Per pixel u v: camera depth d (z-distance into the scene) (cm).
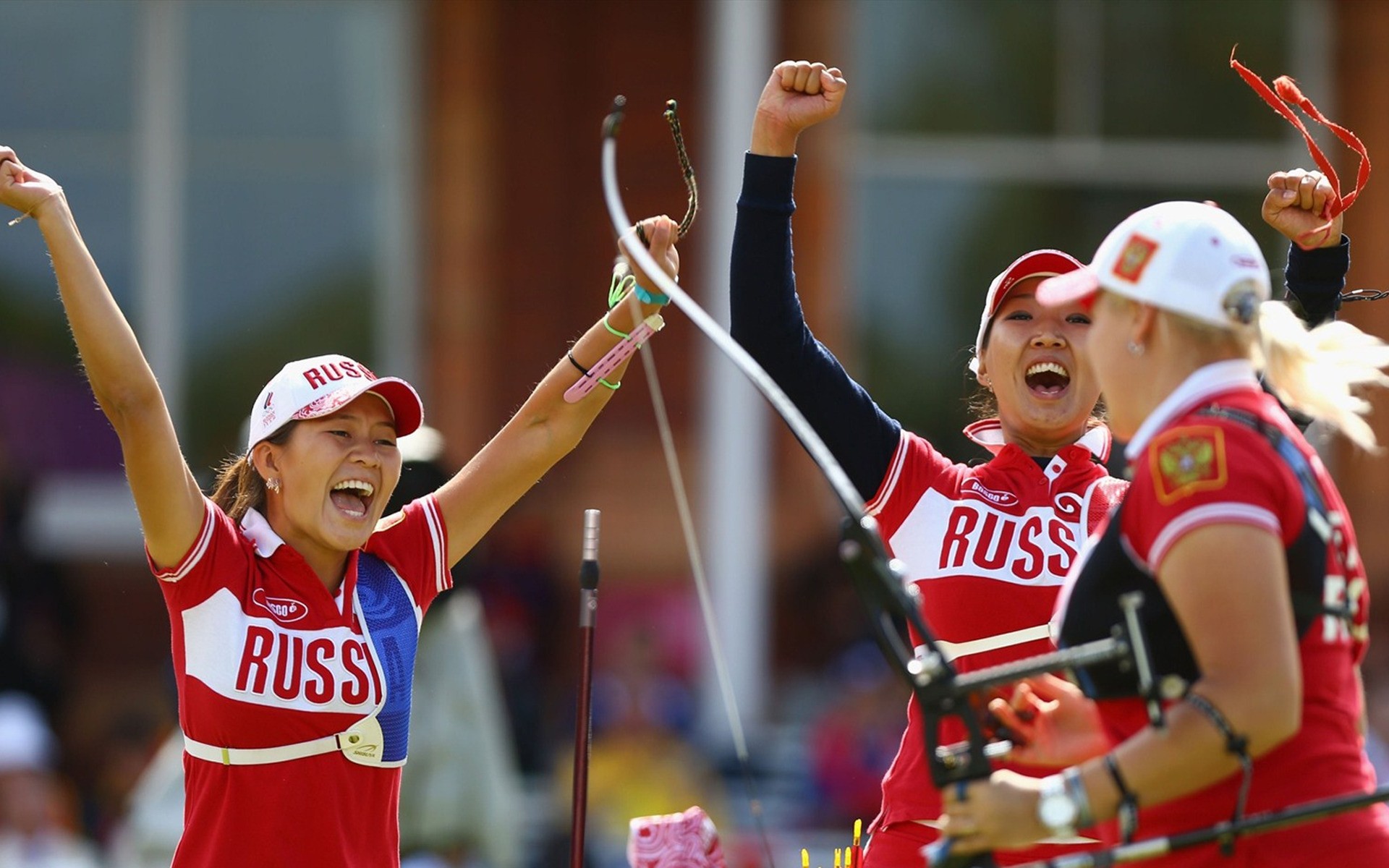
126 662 3738
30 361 3812
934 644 1021
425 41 3800
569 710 3200
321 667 1262
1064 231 3744
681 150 1370
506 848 2077
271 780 1248
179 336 3819
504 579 3438
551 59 3788
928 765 1030
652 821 1370
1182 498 991
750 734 3284
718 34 3347
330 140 3831
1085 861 1002
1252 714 952
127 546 3775
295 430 1285
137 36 3834
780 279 1373
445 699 2056
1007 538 1337
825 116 1358
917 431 3709
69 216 1231
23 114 3831
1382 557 3528
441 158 3794
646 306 1394
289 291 3822
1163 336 1044
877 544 1030
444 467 1998
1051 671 1013
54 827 2842
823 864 2675
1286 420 1062
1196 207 1068
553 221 3797
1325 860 1023
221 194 3838
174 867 1263
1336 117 3700
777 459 3694
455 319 3788
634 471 3641
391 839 1306
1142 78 3753
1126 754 979
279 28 3841
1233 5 3734
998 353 1370
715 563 3350
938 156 3738
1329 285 1447
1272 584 966
